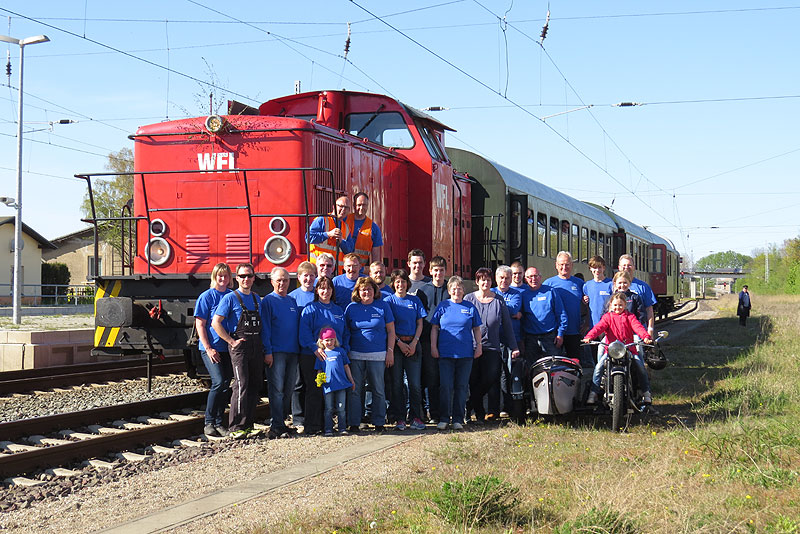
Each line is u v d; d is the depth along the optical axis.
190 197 10.49
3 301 44.12
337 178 10.73
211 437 8.53
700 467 6.53
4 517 5.72
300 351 8.84
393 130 12.58
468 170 14.97
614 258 25.33
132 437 8.00
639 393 9.12
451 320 9.03
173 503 5.89
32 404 10.44
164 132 10.58
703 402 10.44
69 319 28.47
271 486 6.19
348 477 6.44
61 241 54.19
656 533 4.83
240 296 8.57
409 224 12.52
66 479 6.77
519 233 15.08
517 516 5.28
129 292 10.15
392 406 9.07
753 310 46.34
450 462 6.91
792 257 76.44
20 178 27.34
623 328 9.03
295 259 10.02
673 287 37.00
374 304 8.95
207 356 8.72
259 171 10.19
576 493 5.70
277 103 12.70
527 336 9.88
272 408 8.67
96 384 12.39
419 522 5.14
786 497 5.64
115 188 50.81
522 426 9.02
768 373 12.86
